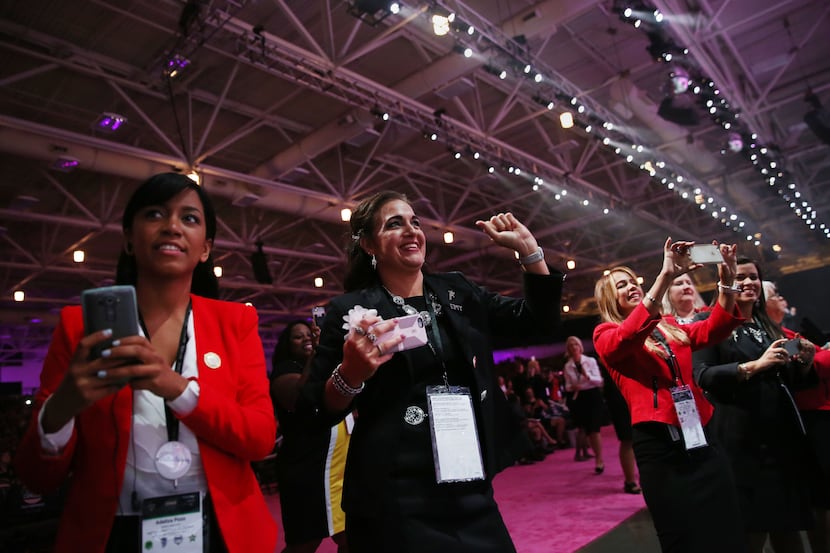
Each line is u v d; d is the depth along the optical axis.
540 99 9.43
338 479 2.95
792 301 18.62
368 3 6.52
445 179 13.50
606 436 10.67
